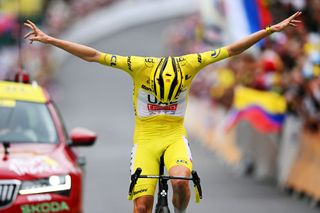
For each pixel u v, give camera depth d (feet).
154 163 55.47
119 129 205.26
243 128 125.70
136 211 54.19
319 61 99.25
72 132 70.08
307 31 103.55
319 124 98.94
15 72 79.05
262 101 115.34
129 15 540.93
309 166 100.78
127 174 120.78
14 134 68.80
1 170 61.77
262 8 111.96
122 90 346.33
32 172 62.34
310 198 99.35
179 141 55.67
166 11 558.15
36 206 61.41
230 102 151.23
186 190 53.06
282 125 113.09
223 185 112.06
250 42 56.13
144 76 55.16
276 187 111.34
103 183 110.42
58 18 442.91
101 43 488.02
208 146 178.91
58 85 353.92
